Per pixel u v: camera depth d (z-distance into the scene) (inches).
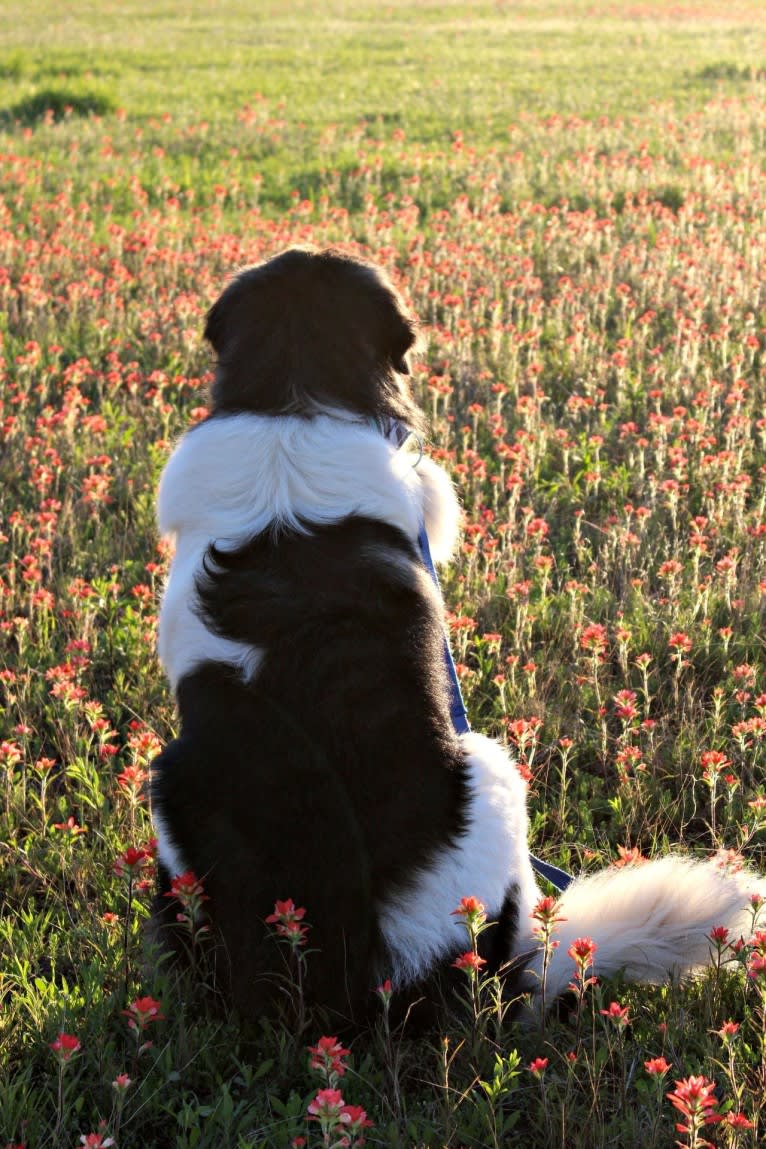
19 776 191.5
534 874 164.7
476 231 518.9
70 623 233.9
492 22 1796.3
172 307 411.5
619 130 748.0
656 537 261.3
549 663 218.5
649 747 193.6
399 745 117.6
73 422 313.3
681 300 426.0
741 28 1632.6
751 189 590.9
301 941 116.7
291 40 1517.0
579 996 123.5
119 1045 136.9
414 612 121.6
